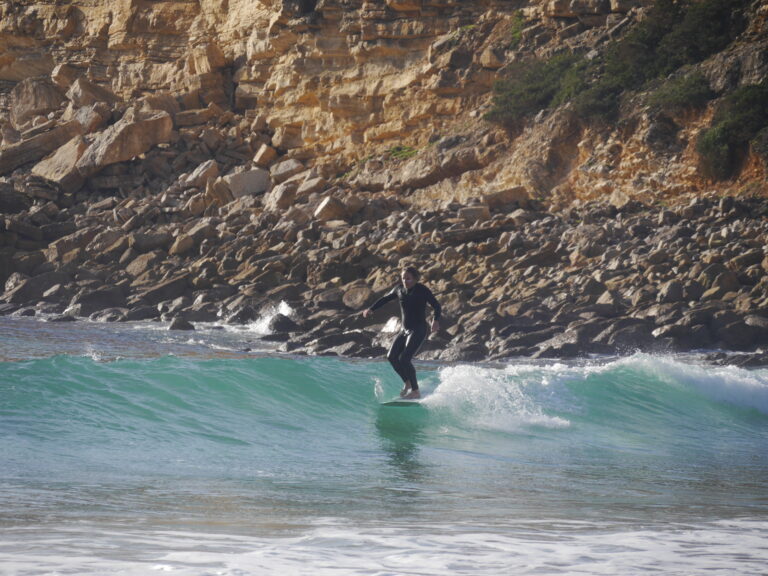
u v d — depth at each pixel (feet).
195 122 610.65
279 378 122.42
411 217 421.59
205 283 342.23
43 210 479.41
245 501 64.23
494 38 551.18
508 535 52.80
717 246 331.36
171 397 105.50
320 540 48.83
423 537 50.85
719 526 60.08
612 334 246.68
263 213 455.22
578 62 502.38
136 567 39.04
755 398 147.43
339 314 282.77
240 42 641.40
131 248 393.09
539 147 478.59
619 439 118.73
